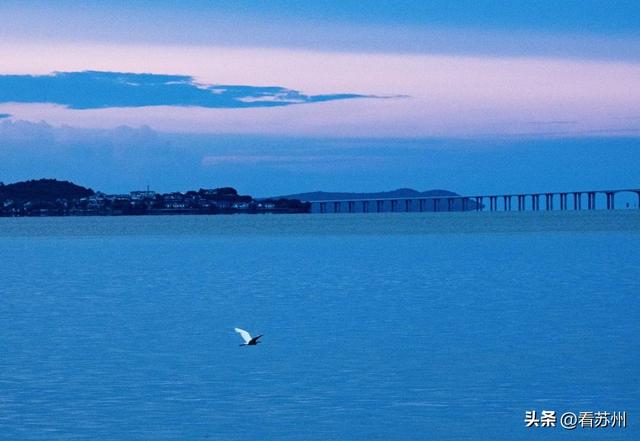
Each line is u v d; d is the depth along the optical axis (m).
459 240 172.88
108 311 61.09
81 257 130.50
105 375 40.06
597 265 98.00
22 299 69.31
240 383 38.47
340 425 32.56
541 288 72.81
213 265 107.06
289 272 93.69
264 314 58.44
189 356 44.12
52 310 62.03
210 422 32.97
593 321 53.44
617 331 49.72
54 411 34.44
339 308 61.06
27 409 34.69
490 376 39.22
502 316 56.06
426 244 157.00
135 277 90.19
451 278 83.75
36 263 117.19
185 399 36.03
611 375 39.16
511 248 137.25
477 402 35.28
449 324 53.06
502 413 33.91
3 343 48.09
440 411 34.19
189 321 55.72
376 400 35.66
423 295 68.62
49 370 41.16
